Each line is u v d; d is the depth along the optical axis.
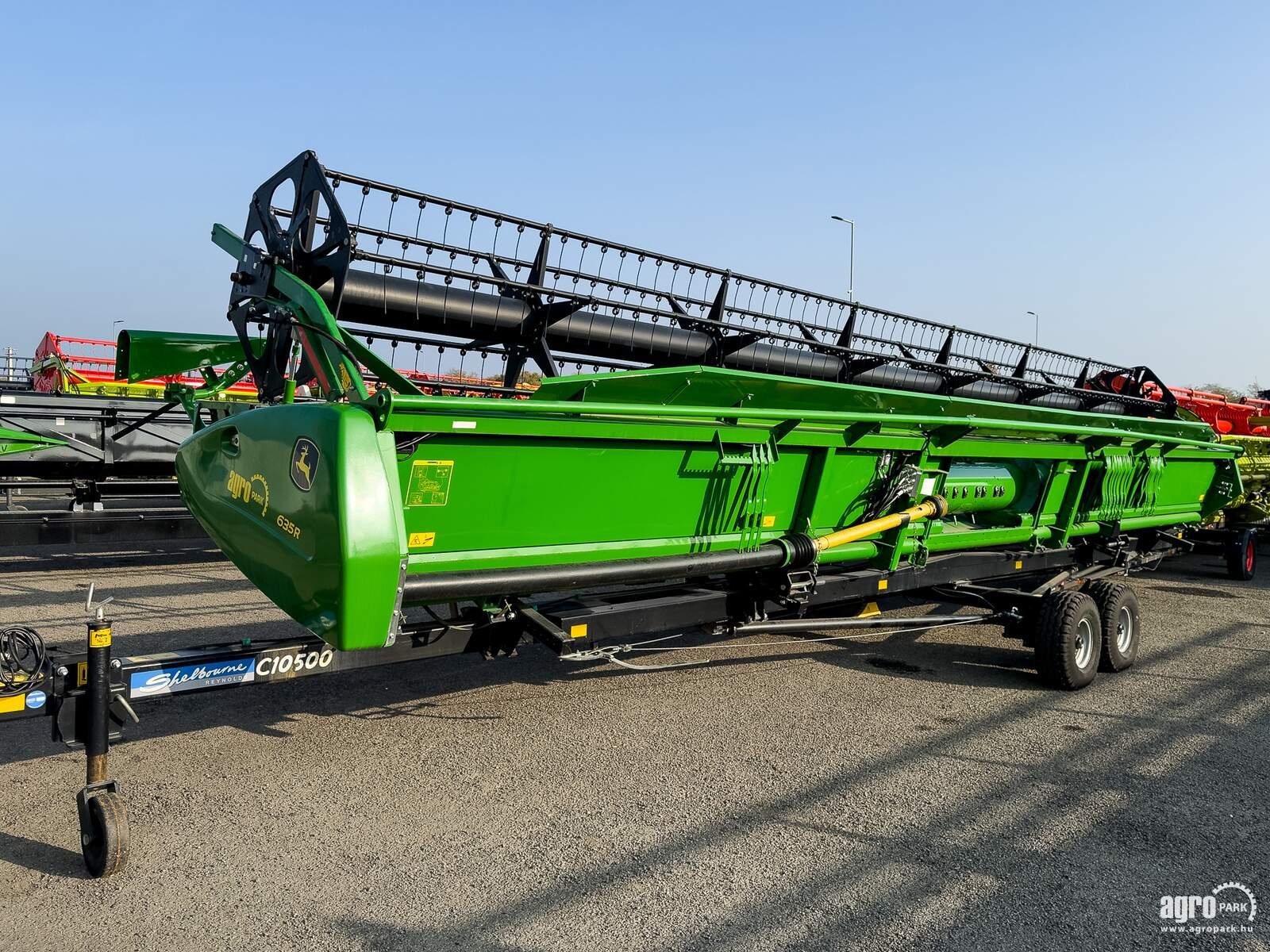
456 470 3.62
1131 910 3.12
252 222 5.41
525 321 6.37
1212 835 3.71
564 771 4.20
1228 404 14.39
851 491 5.30
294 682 5.43
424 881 3.16
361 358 4.13
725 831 3.62
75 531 7.71
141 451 8.32
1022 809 3.92
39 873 3.16
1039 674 5.73
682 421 4.20
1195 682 6.02
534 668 5.88
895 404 5.68
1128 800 4.05
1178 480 8.82
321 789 3.93
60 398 7.88
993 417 6.51
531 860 3.34
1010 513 6.87
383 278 5.67
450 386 6.36
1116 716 5.25
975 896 3.18
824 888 3.20
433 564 3.69
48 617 6.66
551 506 3.99
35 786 3.87
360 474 3.08
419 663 5.91
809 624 5.23
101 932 2.80
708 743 4.62
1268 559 12.87
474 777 4.10
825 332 8.45
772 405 5.27
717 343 7.55
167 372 6.76
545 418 3.69
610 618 4.31
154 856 3.29
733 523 4.76
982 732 4.90
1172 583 10.42
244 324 5.24
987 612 6.87
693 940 2.85
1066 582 6.47
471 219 6.08
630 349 7.09
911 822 3.77
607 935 2.86
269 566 3.49
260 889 3.09
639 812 3.78
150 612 6.93
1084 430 6.42
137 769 4.09
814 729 4.88
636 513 4.33
